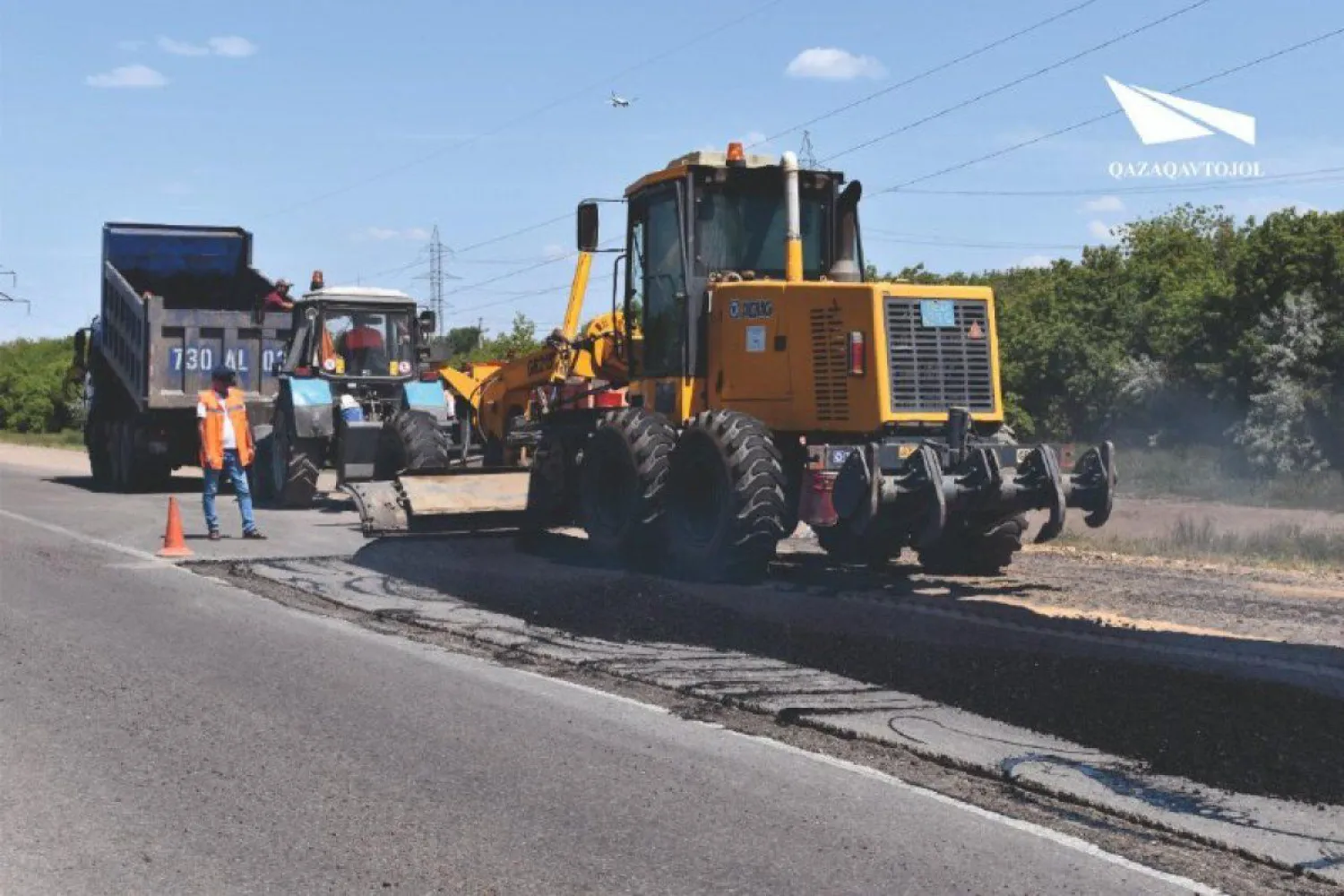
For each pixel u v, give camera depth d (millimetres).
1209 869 5094
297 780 6113
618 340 14547
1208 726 6941
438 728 7008
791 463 11906
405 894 4773
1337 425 23312
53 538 15383
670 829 5469
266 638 9430
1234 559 13859
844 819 5598
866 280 12672
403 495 13922
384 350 19844
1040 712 7238
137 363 22188
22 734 6867
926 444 10906
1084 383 28516
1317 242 25438
